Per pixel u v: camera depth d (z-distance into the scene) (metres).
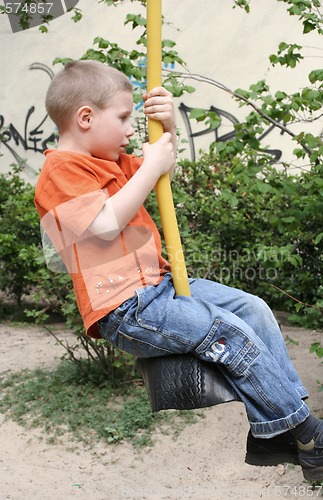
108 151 2.61
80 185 2.47
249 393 2.38
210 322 2.42
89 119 2.57
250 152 5.53
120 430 5.11
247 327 2.44
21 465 4.78
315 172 5.04
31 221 7.76
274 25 9.16
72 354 5.91
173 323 2.44
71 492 4.42
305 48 8.98
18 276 7.96
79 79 2.57
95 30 10.23
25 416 5.45
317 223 5.68
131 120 9.09
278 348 2.53
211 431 5.04
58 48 10.60
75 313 5.72
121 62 5.12
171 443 4.95
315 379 5.51
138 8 9.94
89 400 5.58
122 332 2.49
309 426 2.43
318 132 8.77
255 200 7.18
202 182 7.62
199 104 9.57
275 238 6.98
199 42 9.50
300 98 4.61
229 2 9.36
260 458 2.61
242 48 9.34
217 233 7.20
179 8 9.55
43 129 10.93
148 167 2.46
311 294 6.88
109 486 4.48
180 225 6.44
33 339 7.20
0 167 11.20
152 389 2.52
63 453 4.92
